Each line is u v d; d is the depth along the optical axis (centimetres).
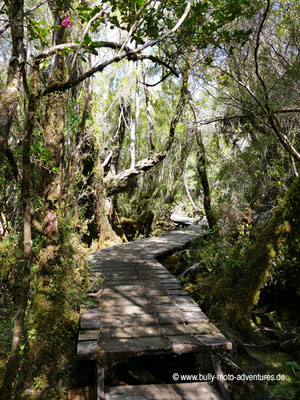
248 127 720
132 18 360
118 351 327
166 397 317
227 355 424
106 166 1085
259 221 665
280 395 380
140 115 1326
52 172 464
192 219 1421
